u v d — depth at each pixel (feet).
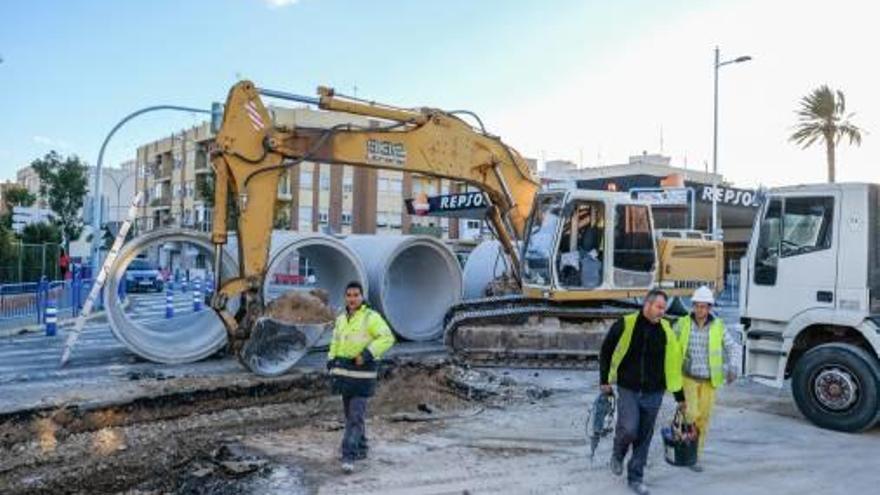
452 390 38.37
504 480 23.43
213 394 35.37
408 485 22.75
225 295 38.45
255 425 31.30
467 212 112.88
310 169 201.87
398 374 40.98
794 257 32.76
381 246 56.08
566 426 30.60
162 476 24.14
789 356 33.47
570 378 42.73
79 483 23.63
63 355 42.50
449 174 47.73
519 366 46.37
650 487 23.08
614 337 22.89
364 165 43.96
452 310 50.57
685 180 151.84
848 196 31.48
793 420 32.45
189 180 238.27
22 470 25.07
